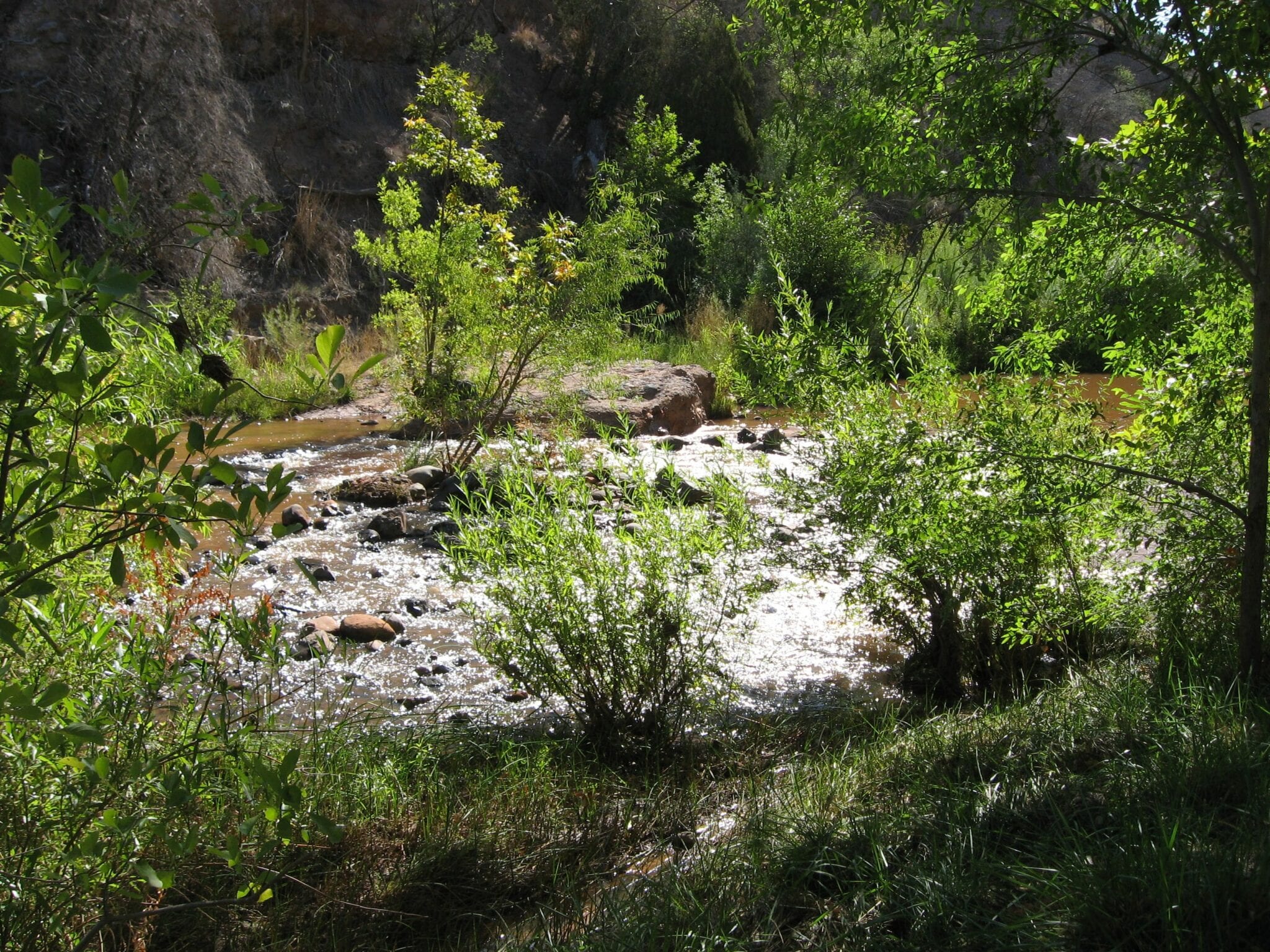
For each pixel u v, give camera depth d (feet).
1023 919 8.41
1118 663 15.76
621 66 83.51
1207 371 14.90
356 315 64.75
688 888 9.94
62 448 9.58
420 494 29.94
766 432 40.45
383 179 34.17
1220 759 10.66
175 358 10.74
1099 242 14.32
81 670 10.30
